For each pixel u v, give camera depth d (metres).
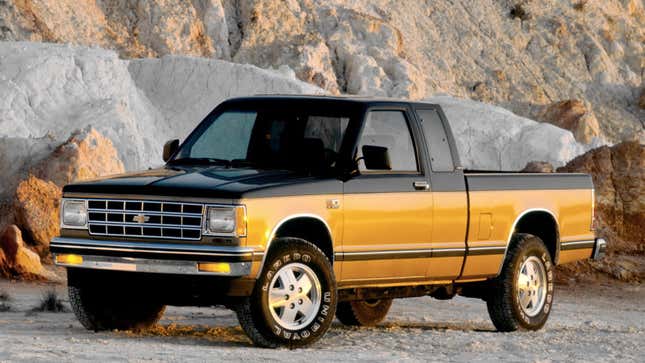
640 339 15.02
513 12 100.12
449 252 14.22
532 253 15.67
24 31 64.38
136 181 12.40
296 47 76.56
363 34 83.06
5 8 64.50
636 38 104.19
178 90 60.00
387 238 13.38
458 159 14.46
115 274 12.23
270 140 13.52
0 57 50.00
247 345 12.50
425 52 90.62
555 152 69.19
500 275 15.36
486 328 17.00
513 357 12.39
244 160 13.49
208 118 14.19
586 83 97.25
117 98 50.31
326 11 82.94
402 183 13.57
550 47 98.25
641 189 34.94
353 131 13.18
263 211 11.99
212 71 60.75
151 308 13.83
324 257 12.50
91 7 71.31
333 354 11.89
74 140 33.16
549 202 15.90
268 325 12.09
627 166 35.44
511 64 95.06
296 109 13.61
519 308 15.51
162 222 12.02
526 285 15.68
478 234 14.66
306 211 12.40
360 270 13.16
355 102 13.48
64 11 68.44
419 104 14.20
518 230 16.11
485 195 14.73
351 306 16.08
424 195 13.83
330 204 12.66
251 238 11.89
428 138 14.13
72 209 12.50
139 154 47.50
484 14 97.88
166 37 72.75
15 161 33.72
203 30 75.44
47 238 28.27
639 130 94.44
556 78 96.00
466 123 71.31
